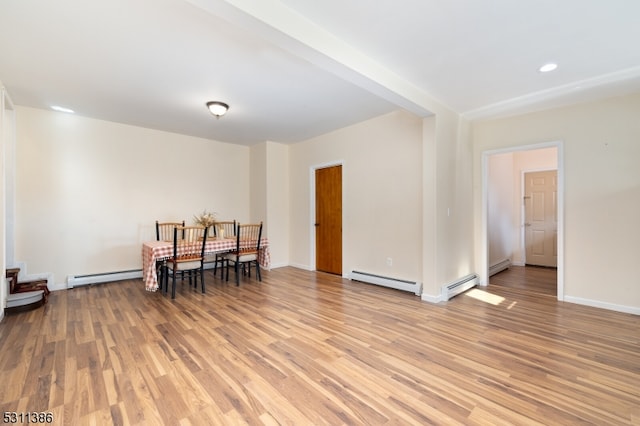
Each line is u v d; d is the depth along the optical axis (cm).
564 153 344
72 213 415
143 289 404
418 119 379
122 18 201
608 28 211
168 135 500
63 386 180
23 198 382
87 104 368
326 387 180
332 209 509
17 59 257
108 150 442
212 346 234
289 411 159
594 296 328
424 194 356
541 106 350
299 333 259
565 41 229
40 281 368
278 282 448
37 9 190
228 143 574
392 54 248
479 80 296
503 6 189
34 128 387
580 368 200
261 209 572
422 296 357
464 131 404
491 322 283
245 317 299
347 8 192
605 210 319
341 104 369
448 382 185
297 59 257
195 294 381
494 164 515
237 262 431
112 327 272
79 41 229
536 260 568
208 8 168
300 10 194
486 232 417
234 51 245
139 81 300
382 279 411
